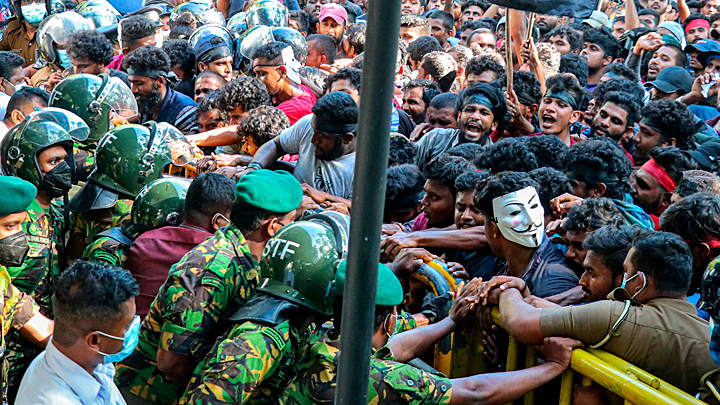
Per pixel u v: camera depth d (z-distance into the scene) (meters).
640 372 2.20
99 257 3.24
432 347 3.14
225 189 3.10
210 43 6.79
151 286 3.02
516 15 6.01
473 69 6.04
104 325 2.22
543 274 2.91
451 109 5.18
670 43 7.68
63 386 2.21
